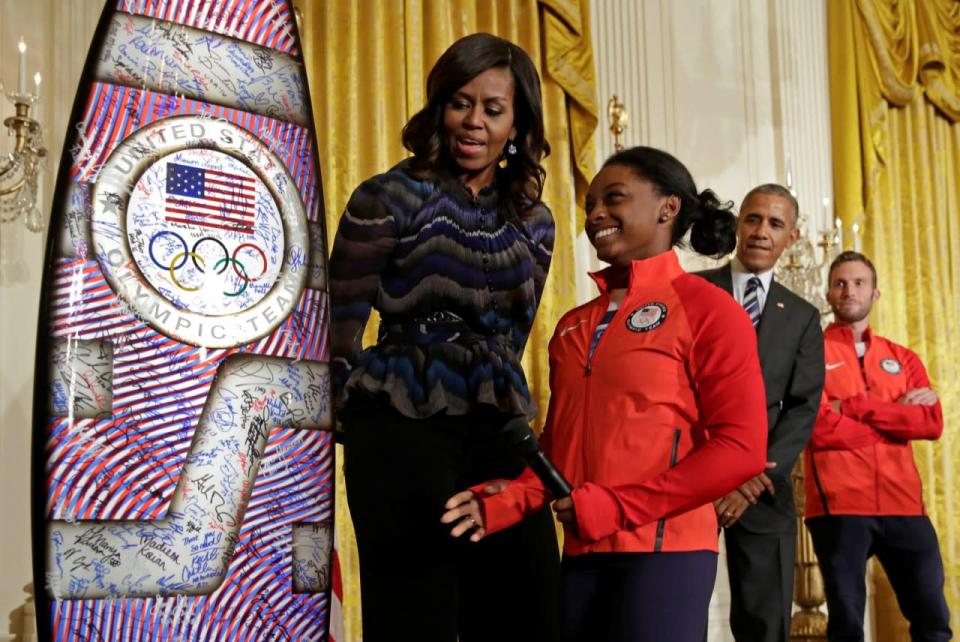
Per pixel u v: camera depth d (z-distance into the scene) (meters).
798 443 2.85
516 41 4.21
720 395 1.61
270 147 1.70
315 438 1.66
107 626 1.49
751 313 2.95
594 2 4.68
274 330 1.65
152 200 1.59
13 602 2.90
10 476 2.95
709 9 5.11
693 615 1.61
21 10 2.97
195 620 1.54
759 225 2.96
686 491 1.56
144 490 1.53
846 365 3.85
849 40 5.48
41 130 2.71
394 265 1.69
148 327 1.56
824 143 5.44
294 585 1.62
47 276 1.51
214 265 1.62
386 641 1.61
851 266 3.90
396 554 1.62
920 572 3.62
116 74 1.60
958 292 5.83
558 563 1.75
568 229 4.19
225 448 1.59
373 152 3.83
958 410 5.67
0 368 2.95
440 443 1.65
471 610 1.75
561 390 1.77
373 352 1.68
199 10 1.67
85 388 1.51
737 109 5.12
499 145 1.73
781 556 2.78
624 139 4.68
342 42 3.85
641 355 1.67
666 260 1.76
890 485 3.60
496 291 1.73
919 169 5.75
